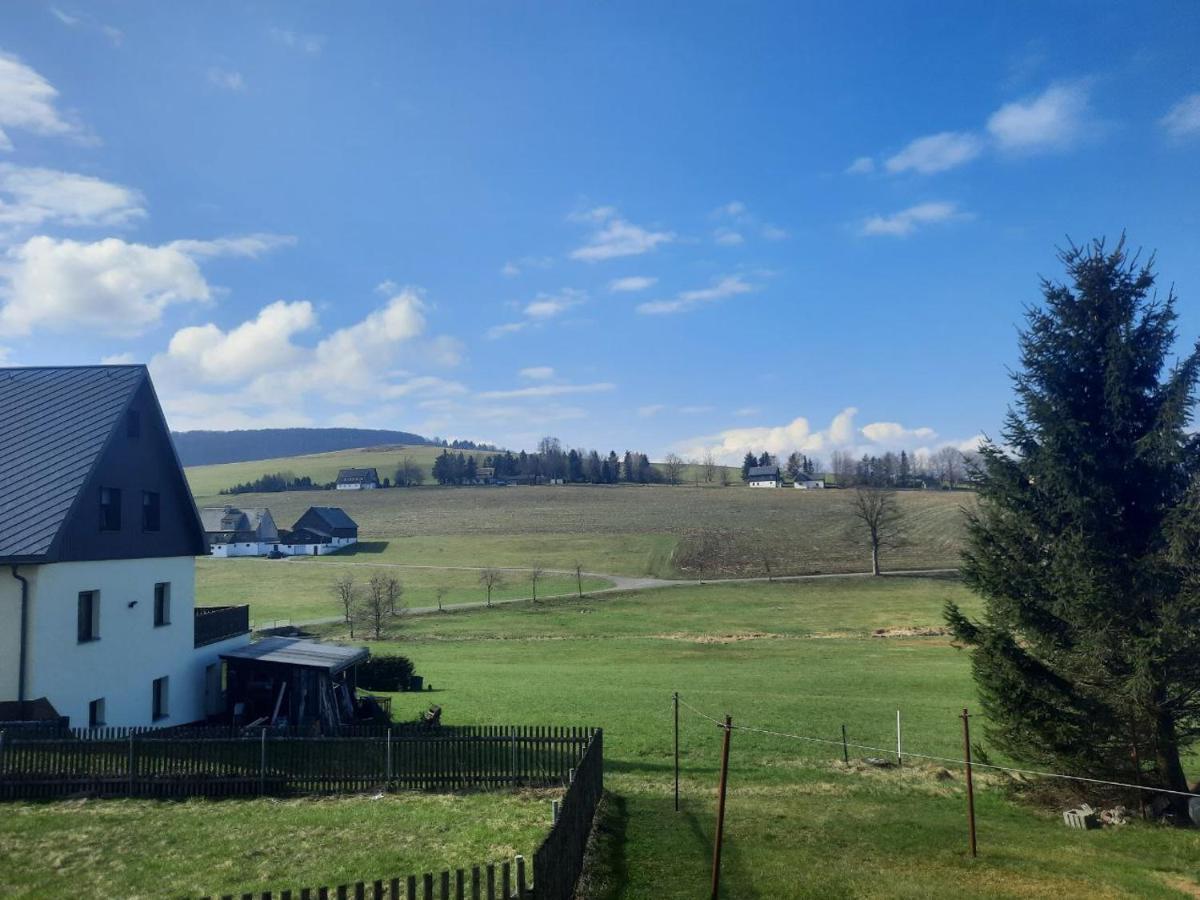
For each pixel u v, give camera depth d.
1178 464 18.28
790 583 98.12
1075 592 18.50
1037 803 20.16
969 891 13.48
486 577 99.50
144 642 26.91
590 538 137.50
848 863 15.03
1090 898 13.25
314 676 28.47
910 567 106.56
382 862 14.41
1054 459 19.05
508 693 37.56
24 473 23.91
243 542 140.00
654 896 12.94
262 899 8.51
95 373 27.70
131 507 26.53
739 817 18.42
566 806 12.38
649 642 61.94
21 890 13.28
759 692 37.91
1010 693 19.33
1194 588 17.53
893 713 32.69
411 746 20.34
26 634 21.95
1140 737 18.91
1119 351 18.70
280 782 19.72
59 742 19.45
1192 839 16.72
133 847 15.42
